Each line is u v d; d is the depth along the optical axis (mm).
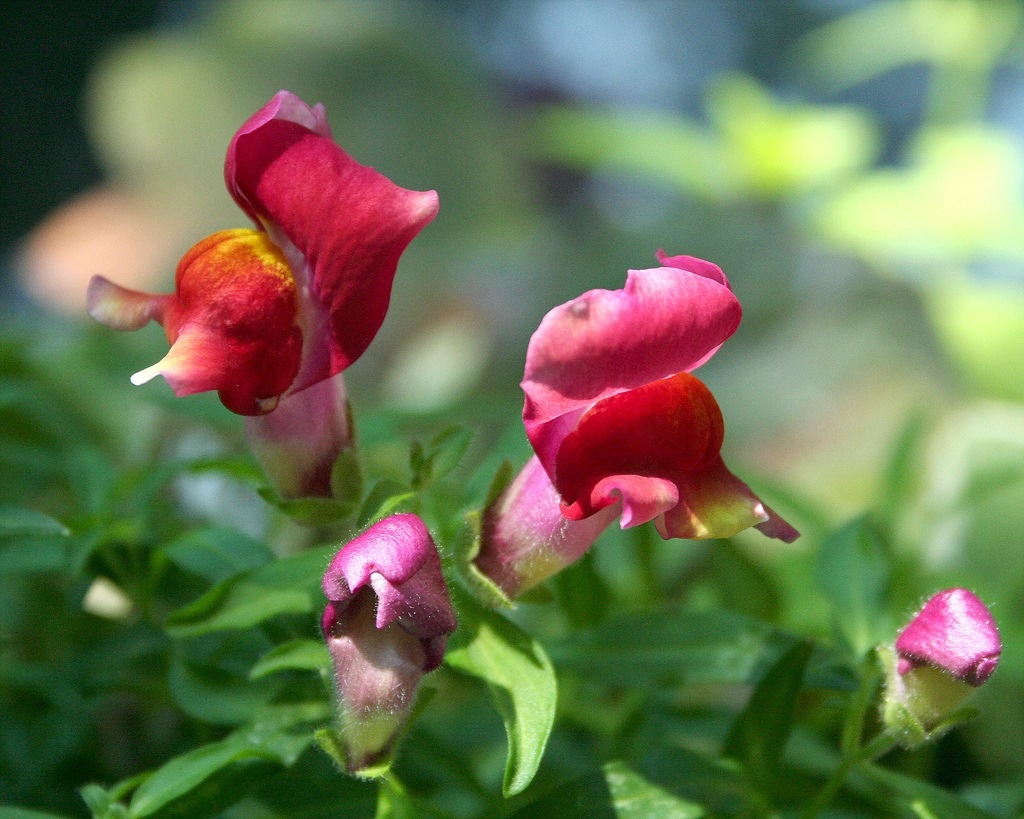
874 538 262
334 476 235
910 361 497
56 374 349
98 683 252
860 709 234
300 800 241
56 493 315
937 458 383
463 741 278
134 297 230
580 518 217
